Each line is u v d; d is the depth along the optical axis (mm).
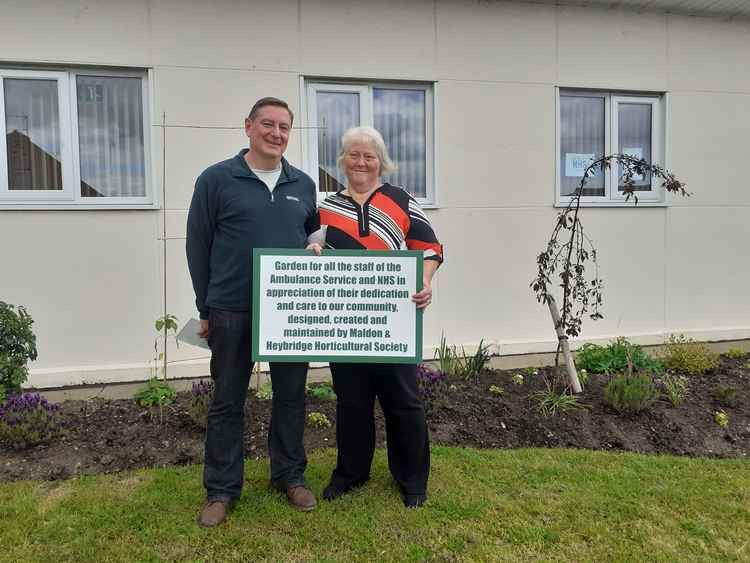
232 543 2613
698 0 6223
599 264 6488
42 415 3607
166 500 2957
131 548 2559
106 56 5172
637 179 6656
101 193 5363
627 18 6391
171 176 5367
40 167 5223
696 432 3941
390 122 5945
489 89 6062
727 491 3133
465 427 3891
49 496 3008
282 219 2758
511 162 6180
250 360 2865
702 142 6719
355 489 3102
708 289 6812
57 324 5227
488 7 5988
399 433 2939
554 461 3471
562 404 4160
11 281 5121
